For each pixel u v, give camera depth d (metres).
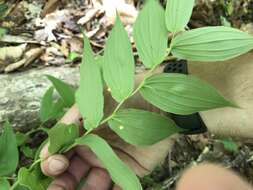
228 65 0.25
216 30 0.20
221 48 0.20
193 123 0.25
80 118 0.26
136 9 0.66
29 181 0.26
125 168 0.21
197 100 0.21
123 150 0.28
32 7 0.65
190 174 0.13
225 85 0.24
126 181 0.21
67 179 0.27
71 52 0.60
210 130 0.25
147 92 0.21
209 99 0.21
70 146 0.24
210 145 0.54
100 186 0.28
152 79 0.21
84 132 0.26
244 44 0.19
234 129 0.25
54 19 0.64
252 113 0.24
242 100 0.24
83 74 0.22
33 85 0.54
